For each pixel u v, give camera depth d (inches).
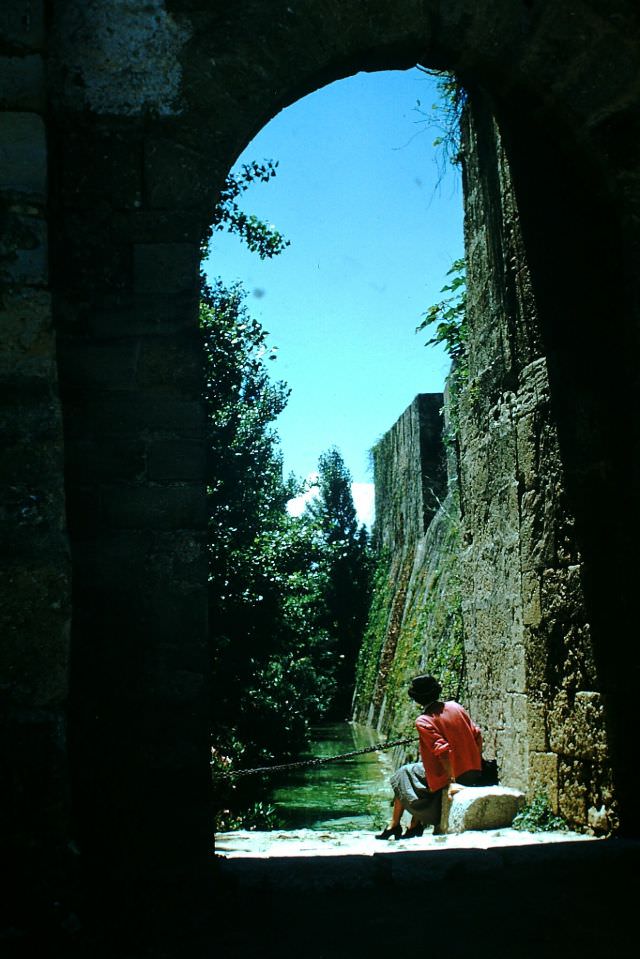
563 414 266.1
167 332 192.9
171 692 183.6
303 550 585.6
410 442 1008.9
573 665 265.3
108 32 198.8
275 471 620.4
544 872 192.5
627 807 235.9
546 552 282.5
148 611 185.5
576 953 141.5
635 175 220.1
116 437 189.3
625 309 223.5
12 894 160.1
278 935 154.9
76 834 174.4
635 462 223.8
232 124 200.4
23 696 165.2
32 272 176.2
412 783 282.4
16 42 181.3
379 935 153.2
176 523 187.9
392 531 1191.6
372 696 1108.5
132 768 180.4
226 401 549.3
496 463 342.6
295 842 283.9
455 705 287.4
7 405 171.9
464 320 430.9
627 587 235.3
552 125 226.7
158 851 177.9
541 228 271.0
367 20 208.1
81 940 156.3
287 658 669.3
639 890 176.6
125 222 194.9
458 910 166.1
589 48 215.9
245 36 202.8
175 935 157.3
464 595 398.9
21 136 179.3
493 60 217.9
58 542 169.9
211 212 202.2
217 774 426.6
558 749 274.7
